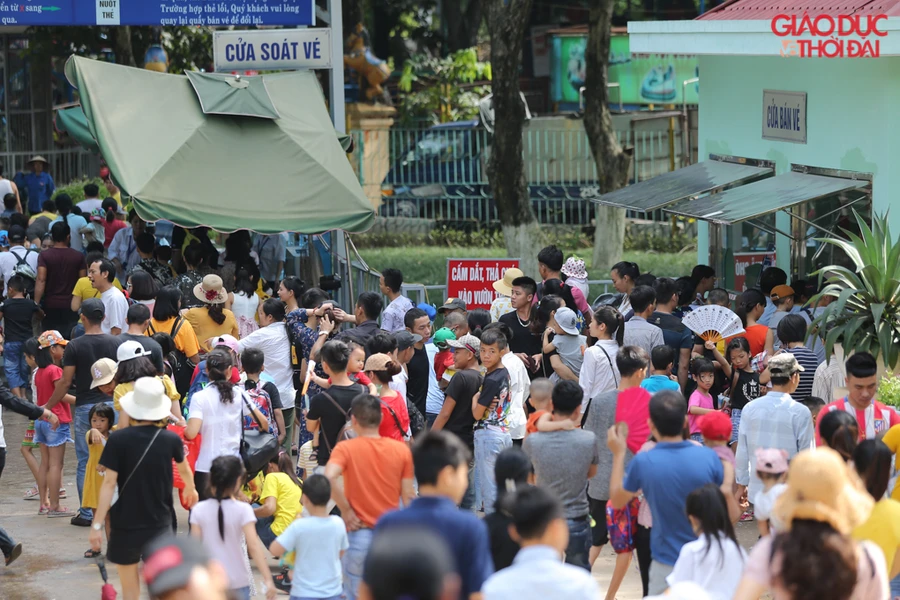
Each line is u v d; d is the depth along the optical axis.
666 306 20.36
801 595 8.93
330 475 13.43
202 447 16.88
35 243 32.41
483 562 10.39
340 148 29.17
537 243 40.81
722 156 29.59
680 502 12.77
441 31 73.88
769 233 28.86
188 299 25.55
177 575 6.94
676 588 9.90
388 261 48.47
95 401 18.97
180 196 25.94
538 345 20.94
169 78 28.67
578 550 14.50
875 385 15.30
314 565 13.34
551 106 68.00
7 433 26.05
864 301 19.11
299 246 36.00
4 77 51.16
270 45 31.12
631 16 71.50
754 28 23.55
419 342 20.38
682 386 19.86
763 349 21.17
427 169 55.28
